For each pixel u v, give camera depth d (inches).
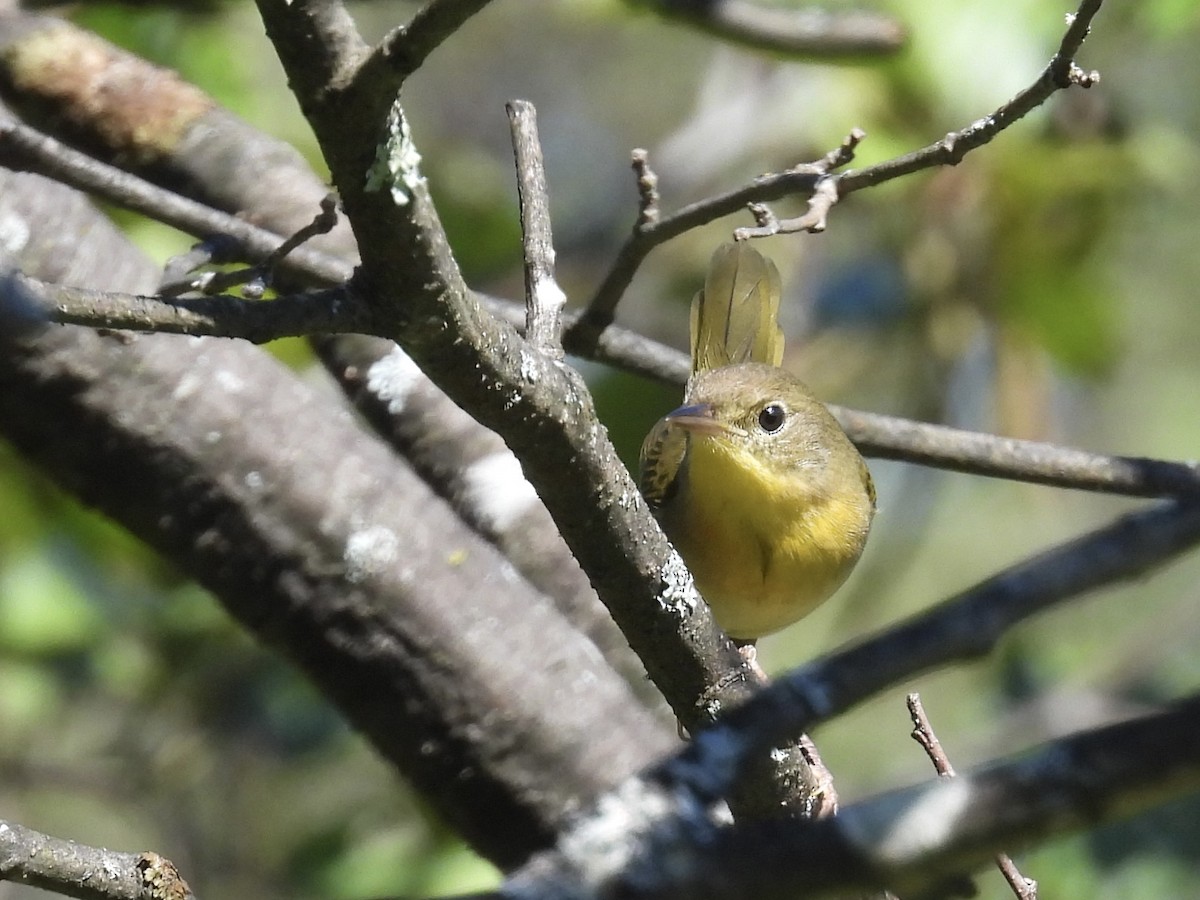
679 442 361.1
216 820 518.9
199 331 177.0
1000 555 695.7
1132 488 322.7
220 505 307.9
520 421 193.2
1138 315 701.3
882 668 131.3
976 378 569.0
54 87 360.2
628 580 209.6
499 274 482.3
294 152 370.9
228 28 473.7
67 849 204.7
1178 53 639.1
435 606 307.9
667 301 587.2
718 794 135.9
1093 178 474.6
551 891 133.3
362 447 322.3
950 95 447.8
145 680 503.5
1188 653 574.2
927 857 128.9
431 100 752.3
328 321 181.3
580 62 758.5
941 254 491.5
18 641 474.0
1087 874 492.7
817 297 572.4
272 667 515.8
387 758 311.6
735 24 396.8
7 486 446.6
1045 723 547.5
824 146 469.4
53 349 301.1
